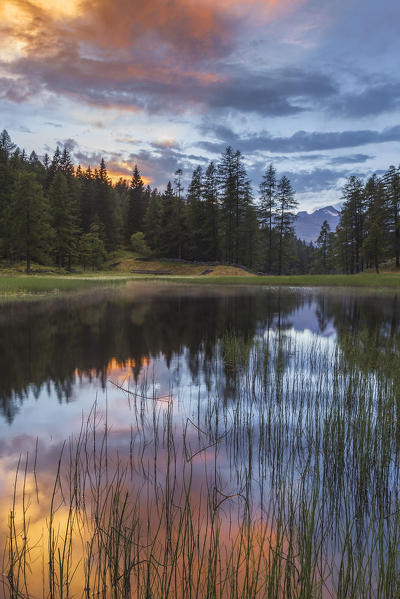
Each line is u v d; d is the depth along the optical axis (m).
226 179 66.25
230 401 5.93
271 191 68.75
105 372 7.54
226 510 3.12
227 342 10.17
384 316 16.53
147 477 3.63
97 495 3.32
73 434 4.65
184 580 2.38
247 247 73.94
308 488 3.54
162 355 9.04
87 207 84.31
